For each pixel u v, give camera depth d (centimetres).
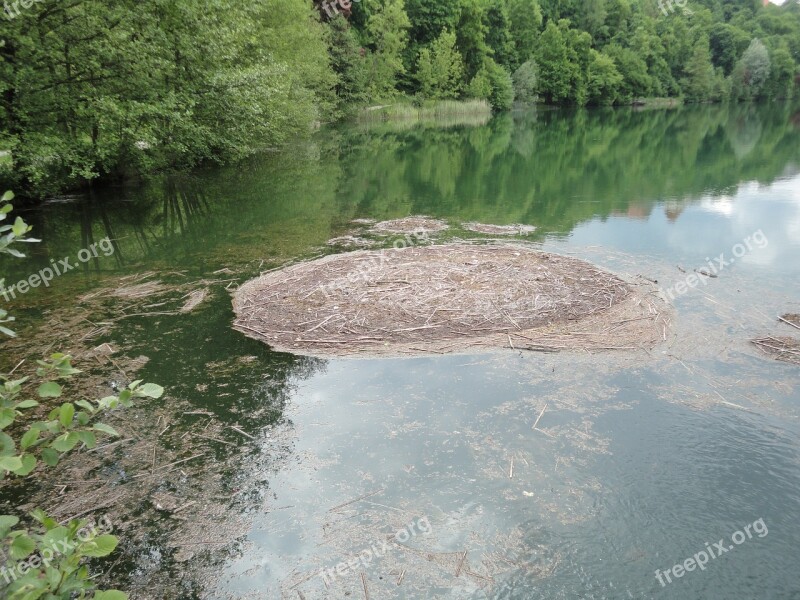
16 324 634
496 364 521
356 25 4444
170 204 1291
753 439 414
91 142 1262
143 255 897
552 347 548
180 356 549
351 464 395
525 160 1948
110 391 486
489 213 1134
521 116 4594
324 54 3028
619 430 426
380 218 1107
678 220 1030
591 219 1062
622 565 313
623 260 802
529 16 5856
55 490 371
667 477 378
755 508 351
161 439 425
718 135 2702
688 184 1404
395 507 356
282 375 512
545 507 354
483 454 403
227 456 405
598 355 532
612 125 3525
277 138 2103
